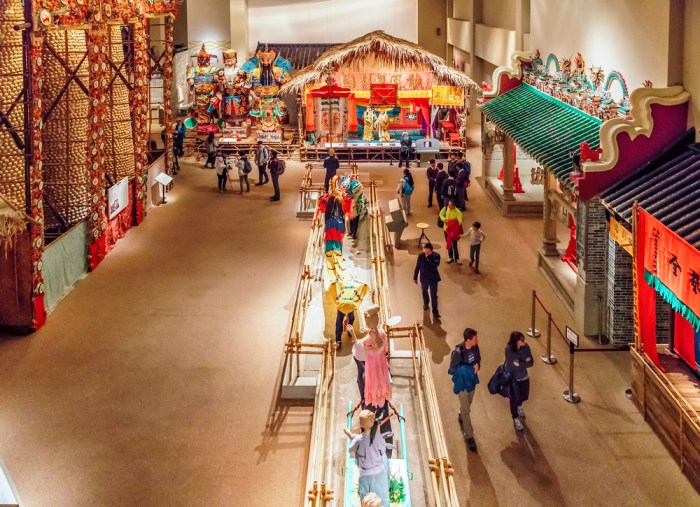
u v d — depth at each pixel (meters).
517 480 11.34
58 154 21.91
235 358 15.28
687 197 12.13
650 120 13.99
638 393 13.12
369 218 22.62
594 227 15.46
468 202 26.39
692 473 11.15
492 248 21.58
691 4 13.63
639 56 15.41
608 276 15.26
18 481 11.48
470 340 11.98
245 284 19.16
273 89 35.88
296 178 30.38
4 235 14.48
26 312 16.39
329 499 9.76
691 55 13.72
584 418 12.94
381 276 16.47
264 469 11.80
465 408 12.09
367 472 9.62
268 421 13.09
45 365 15.09
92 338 16.23
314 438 11.68
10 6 16.77
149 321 17.05
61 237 18.28
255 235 23.11
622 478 11.36
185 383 14.34
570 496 10.98
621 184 14.13
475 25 37.69
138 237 22.97
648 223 12.27
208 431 12.80
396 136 35.41
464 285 18.84
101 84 19.89
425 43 45.97
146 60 25.42
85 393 14.02
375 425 9.77
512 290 18.50
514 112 21.72
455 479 11.38
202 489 11.32
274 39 44.41
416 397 13.30
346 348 14.82
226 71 41.31
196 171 31.80
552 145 17.36
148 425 12.98
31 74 15.90
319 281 18.56
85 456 12.11
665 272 11.72
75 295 18.53
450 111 34.34
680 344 13.16
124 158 23.78
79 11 18.56
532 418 12.95
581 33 19.17
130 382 14.38
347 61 32.56
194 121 36.88
